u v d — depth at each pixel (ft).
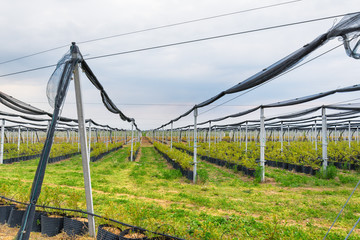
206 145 88.58
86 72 16.31
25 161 66.95
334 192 31.35
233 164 51.49
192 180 39.75
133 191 31.12
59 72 13.24
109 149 91.91
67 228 16.19
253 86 20.76
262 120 39.91
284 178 40.68
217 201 26.48
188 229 17.31
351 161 51.03
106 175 43.80
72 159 74.95
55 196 18.61
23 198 19.88
